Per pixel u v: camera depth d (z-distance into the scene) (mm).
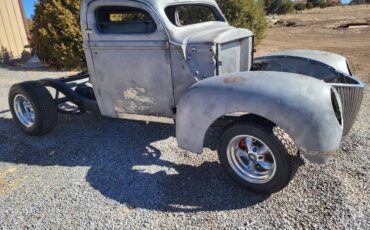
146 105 3564
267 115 2492
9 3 9906
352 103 3033
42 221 2609
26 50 10547
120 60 3467
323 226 2377
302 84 2547
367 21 19234
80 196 2906
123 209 2709
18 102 4273
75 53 8688
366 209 2516
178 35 3141
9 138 4270
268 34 15844
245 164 2873
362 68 7406
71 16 8477
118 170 3314
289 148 2543
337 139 2518
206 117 2758
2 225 2584
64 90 4309
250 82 2652
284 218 2490
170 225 2494
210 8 4199
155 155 3586
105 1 3320
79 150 3816
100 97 3850
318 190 2787
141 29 3412
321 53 3967
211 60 3068
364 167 3086
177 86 3273
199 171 3227
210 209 2656
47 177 3252
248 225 2443
